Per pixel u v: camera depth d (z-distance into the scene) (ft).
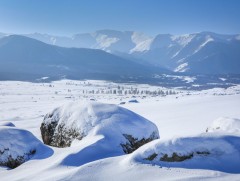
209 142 38.24
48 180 35.68
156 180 32.73
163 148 38.29
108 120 55.62
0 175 43.57
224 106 178.60
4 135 51.06
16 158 49.16
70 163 42.68
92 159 44.78
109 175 35.29
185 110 177.68
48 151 50.39
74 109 61.62
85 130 55.26
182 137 39.04
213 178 32.30
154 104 260.42
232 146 37.83
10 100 509.76
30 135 53.06
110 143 50.26
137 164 36.91
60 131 60.13
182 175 33.55
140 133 54.65
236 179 31.78
